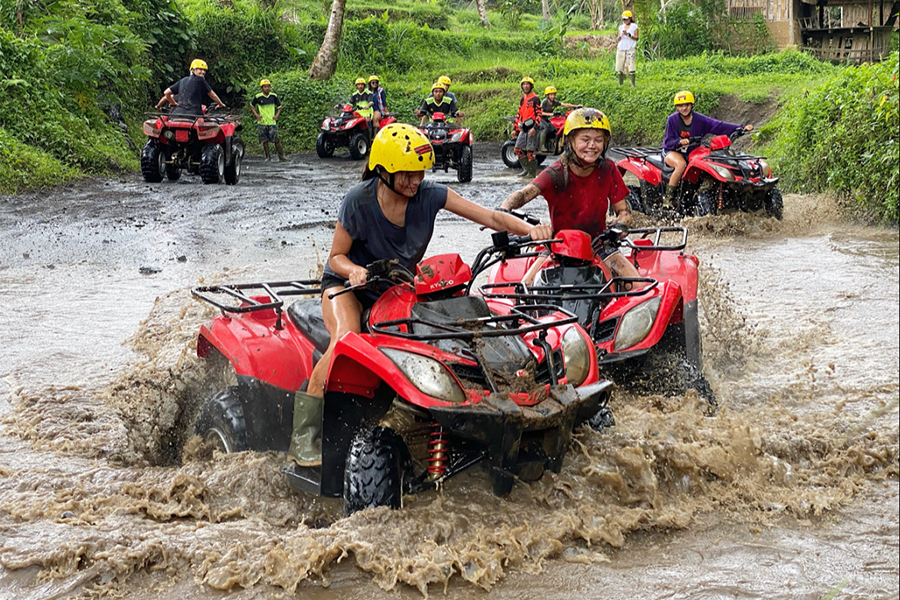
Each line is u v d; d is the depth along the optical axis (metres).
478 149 27.02
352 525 3.56
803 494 4.00
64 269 9.59
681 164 12.05
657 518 3.75
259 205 14.41
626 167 12.97
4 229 12.04
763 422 4.93
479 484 3.95
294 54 34.31
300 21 40.16
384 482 3.66
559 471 3.83
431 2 53.06
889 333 6.65
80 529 3.78
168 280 9.02
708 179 11.98
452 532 3.60
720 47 35.44
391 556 3.44
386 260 3.79
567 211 5.70
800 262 9.43
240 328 4.72
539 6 57.03
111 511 3.99
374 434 3.75
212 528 3.78
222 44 33.28
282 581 3.35
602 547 3.59
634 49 27.11
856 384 5.57
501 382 3.67
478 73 34.84
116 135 21.80
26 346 6.77
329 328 4.09
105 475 4.38
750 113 23.64
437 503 3.75
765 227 11.42
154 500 4.10
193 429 4.88
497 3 58.59
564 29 42.12
